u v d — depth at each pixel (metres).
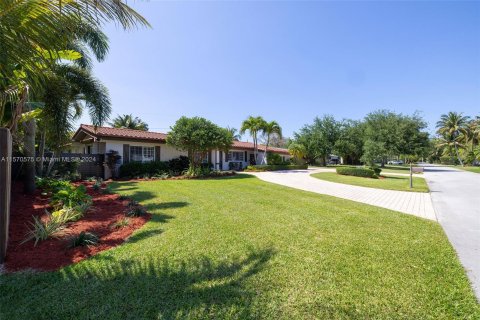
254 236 4.34
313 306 2.33
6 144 3.25
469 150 51.34
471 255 3.73
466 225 5.49
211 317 2.15
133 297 2.43
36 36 2.48
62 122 6.99
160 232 4.48
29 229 4.30
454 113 55.69
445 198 9.51
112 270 2.98
